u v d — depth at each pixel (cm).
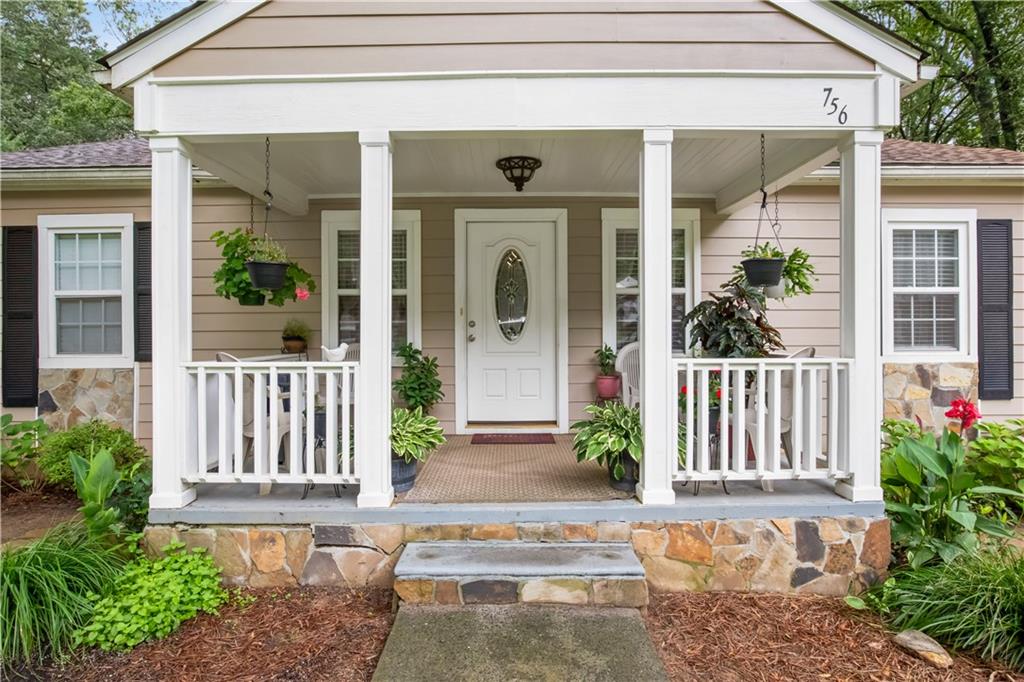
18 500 444
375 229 296
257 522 293
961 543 281
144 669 228
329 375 299
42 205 501
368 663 231
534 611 251
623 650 223
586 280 512
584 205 510
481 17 297
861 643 247
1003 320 504
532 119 297
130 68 293
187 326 306
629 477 318
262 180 425
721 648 244
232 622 262
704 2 298
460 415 509
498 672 210
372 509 292
